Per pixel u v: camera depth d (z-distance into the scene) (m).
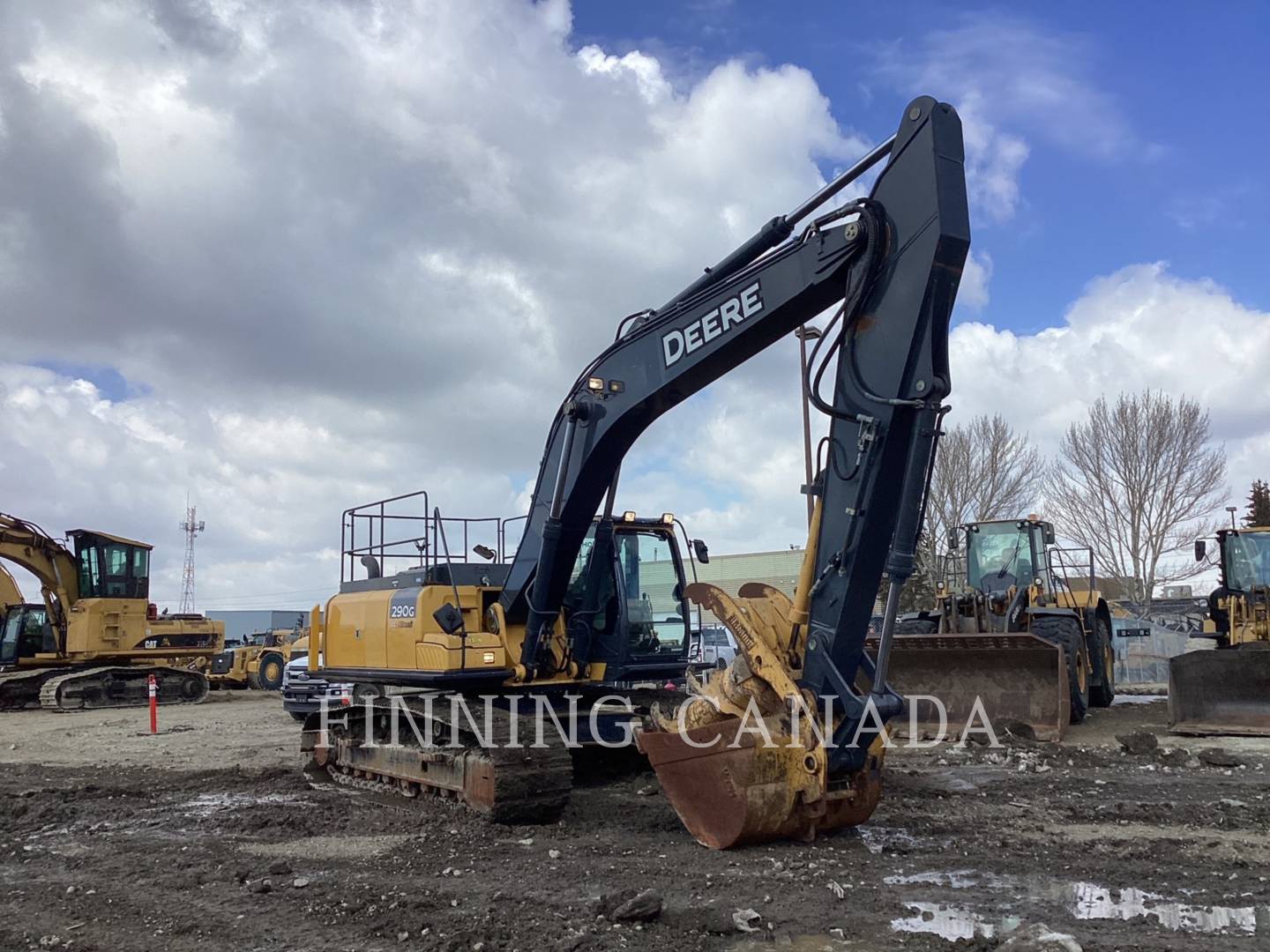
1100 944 5.18
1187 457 37.09
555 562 8.99
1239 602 16.36
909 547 6.41
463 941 5.43
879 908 5.84
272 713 21.48
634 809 8.89
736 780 6.92
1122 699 20.52
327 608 11.01
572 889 6.39
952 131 6.49
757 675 6.98
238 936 5.69
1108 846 7.27
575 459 8.63
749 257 7.41
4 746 16.00
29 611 25.33
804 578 6.99
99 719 20.72
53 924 6.04
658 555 10.74
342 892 6.45
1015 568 16.80
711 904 5.92
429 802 9.30
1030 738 12.78
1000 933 5.41
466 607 9.46
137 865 7.40
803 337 21.94
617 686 10.35
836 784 7.11
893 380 6.47
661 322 7.91
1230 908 5.80
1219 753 10.97
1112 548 38.00
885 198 6.62
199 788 10.93
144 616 25.27
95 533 25.03
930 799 9.10
